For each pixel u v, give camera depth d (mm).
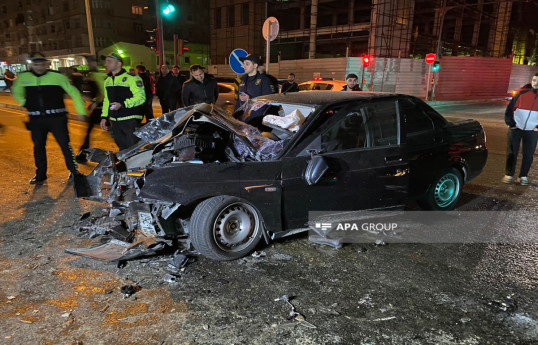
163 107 9891
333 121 3645
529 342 2402
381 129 3887
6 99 21016
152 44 16156
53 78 5496
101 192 3605
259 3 38000
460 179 4676
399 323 2561
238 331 2453
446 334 2459
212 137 3797
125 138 6031
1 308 2646
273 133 3883
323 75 30422
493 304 2797
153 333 2416
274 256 3516
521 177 6047
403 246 3770
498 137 11398
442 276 3197
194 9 57156
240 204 3350
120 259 3266
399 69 29797
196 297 2828
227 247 3373
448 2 35188
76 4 53688
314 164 3373
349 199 3729
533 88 5754
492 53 43062
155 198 3076
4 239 3777
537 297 2912
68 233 3934
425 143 4188
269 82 5770
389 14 29812
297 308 2715
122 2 55469
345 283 3066
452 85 33031
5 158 7352
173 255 3445
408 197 4137
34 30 62938
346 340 2381
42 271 3166
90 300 2768
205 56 58062
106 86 5828
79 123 12344
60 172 6426
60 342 2316
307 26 43875
